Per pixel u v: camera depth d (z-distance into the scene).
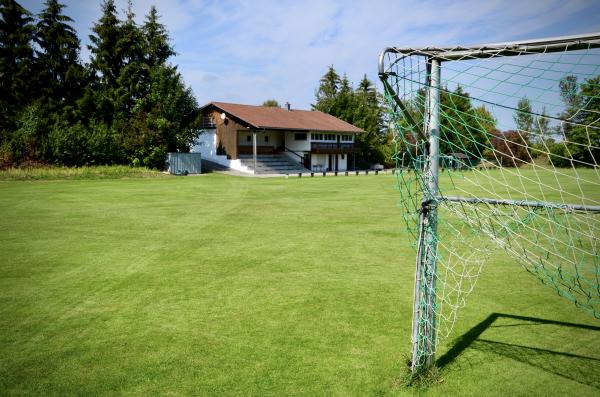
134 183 23.56
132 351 3.96
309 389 3.29
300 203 15.25
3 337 4.29
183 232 9.73
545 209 3.22
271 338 4.21
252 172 35.88
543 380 3.44
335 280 6.14
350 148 46.56
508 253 4.03
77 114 37.72
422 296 3.47
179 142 33.34
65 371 3.60
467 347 4.05
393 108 3.28
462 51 3.11
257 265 6.96
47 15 38.56
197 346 4.05
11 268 6.77
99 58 38.84
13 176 24.48
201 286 5.88
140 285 5.93
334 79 69.06
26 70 37.06
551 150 3.15
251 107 42.78
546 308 5.04
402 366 3.65
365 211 13.22
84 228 10.18
